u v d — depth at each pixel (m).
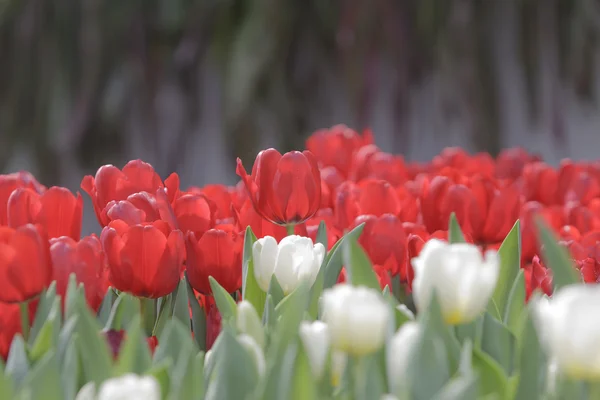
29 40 11.26
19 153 11.55
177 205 3.25
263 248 3.08
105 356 2.92
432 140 11.62
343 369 2.94
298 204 3.24
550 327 2.82
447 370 2.90
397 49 10.80
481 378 2.92
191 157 11.66
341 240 3.16
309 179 3.24
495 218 3.37
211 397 2.90
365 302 2.88
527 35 11.17
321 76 11.10
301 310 2.93
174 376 2.90
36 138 11.33
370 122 10.95
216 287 3.05
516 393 2.94
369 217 3.26
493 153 10.93
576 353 2.81
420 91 11.51
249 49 10.79
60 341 2.97
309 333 2.91
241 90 10.75
